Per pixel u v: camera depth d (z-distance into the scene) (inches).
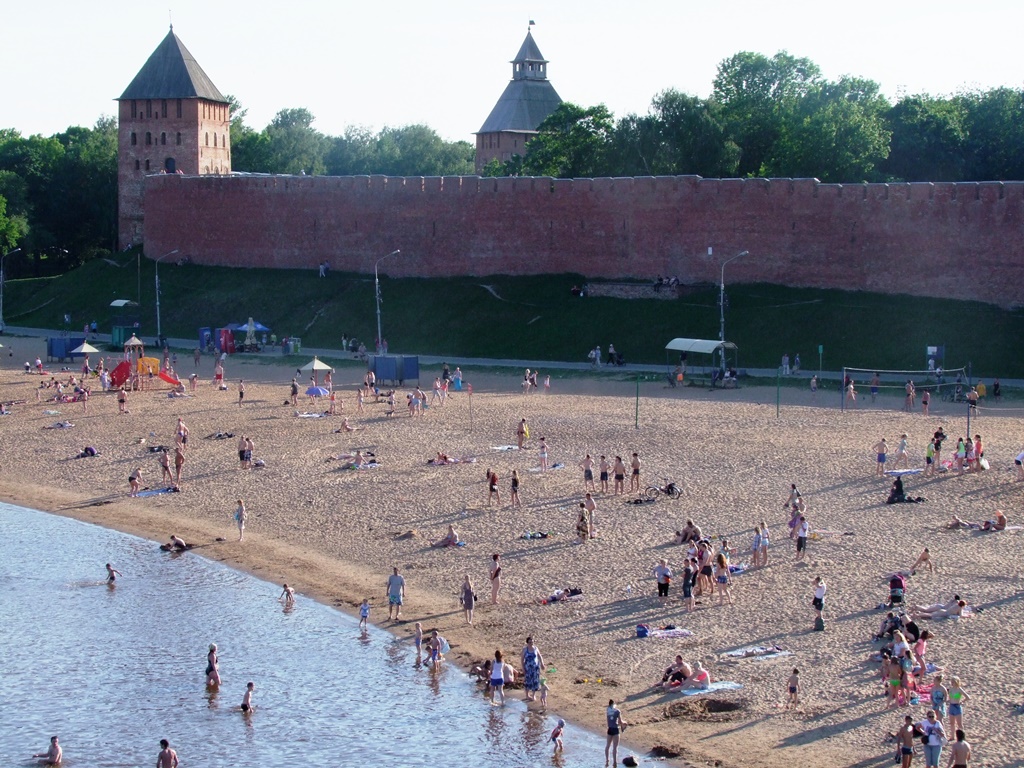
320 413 2760.8
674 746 1085.1
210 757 1116.5
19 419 2765.7
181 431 2375.7
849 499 1898.4
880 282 3607.3
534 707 1187.9
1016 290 3427.7
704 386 3036.4
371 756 1108.5
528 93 7421.3
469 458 2250.2
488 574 1577.3
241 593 1546.5
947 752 1046.4
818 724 1114.7
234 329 3917.3
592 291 3878.0
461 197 4188.0
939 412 2625.5
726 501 1904.5
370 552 1695.4
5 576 1630.2
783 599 1440.7
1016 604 1398.9
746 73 5177.2
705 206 3818.9
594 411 2706.7
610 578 1540.4
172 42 5388.8
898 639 1182.3
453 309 3944.4
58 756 1115.3
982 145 4785.9
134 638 1402.6
